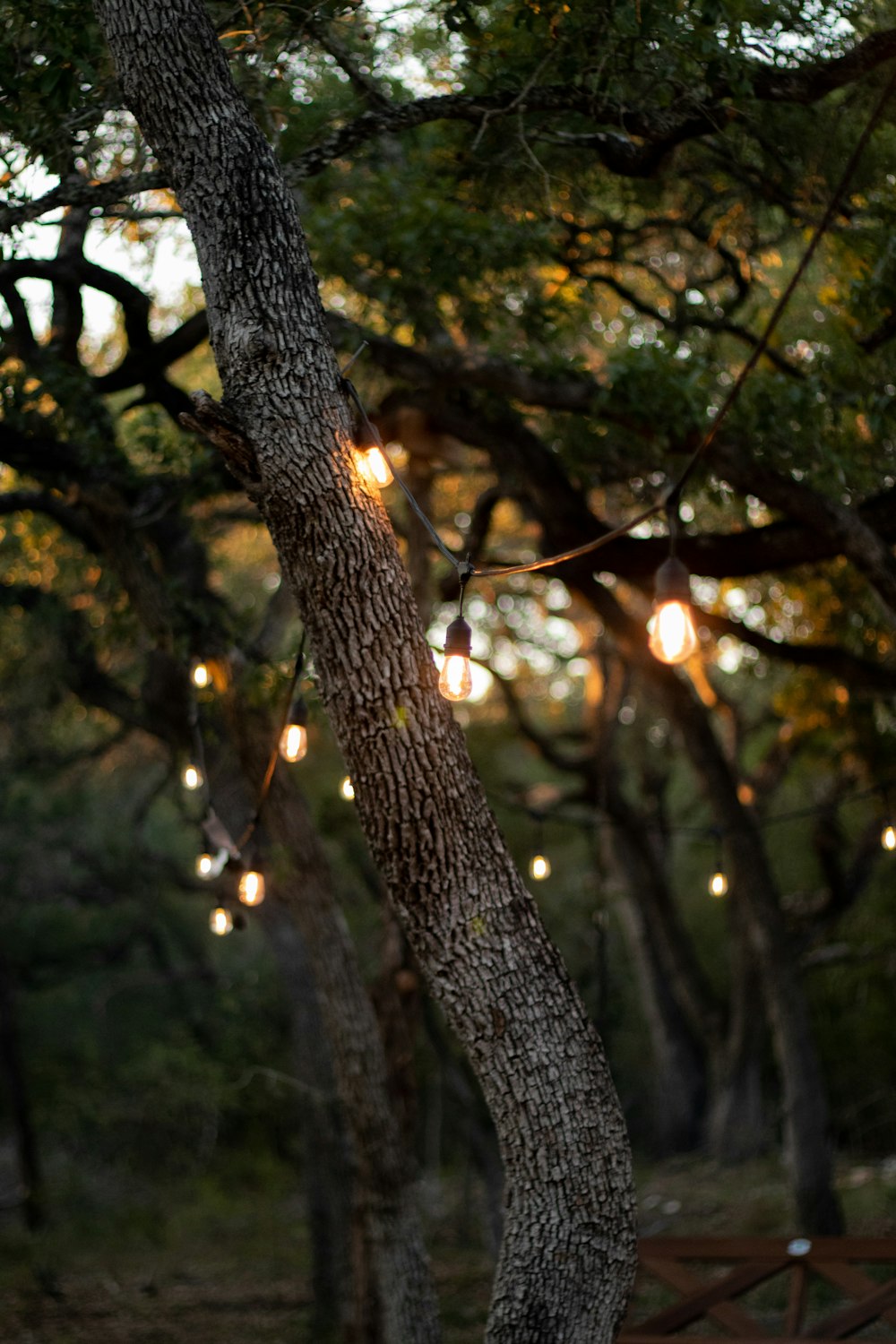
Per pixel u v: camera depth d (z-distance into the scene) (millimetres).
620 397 7574
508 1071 4176
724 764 13891
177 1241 16812
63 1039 22062
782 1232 14172
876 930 18641
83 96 5840
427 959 4250
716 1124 19094
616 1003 22406
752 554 8797
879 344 7891
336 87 8125
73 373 8219
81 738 18031
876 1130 18938
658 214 8805
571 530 9336
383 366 8188
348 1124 8625
